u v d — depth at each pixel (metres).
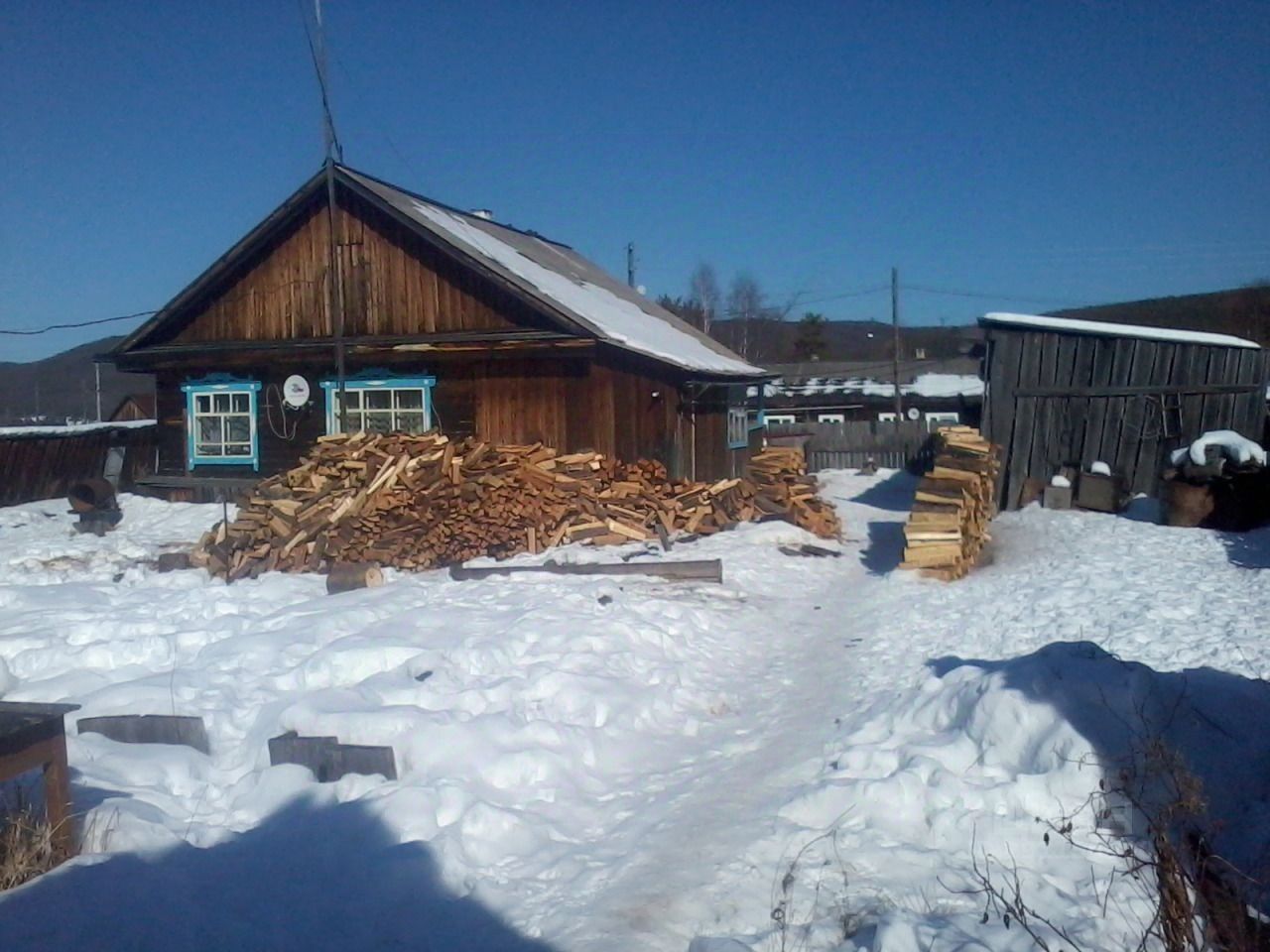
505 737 6.73
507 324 18.61
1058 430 18.64
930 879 5.06
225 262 19.98
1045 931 4.50
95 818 5.48
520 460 14.52
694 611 10.77
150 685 8.02
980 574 13.78
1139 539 14.86
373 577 11.95
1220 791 5.54
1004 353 18.91
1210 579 11.90
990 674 6.53
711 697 8.45
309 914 4.92
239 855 5.51
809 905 4.90
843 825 5.65
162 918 4.63
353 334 19.58
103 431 24.91
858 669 9.13
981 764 5.99
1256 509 15.23
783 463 20.06
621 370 18.56
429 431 16.50
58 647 9.30
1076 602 11.16
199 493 21.00
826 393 40.69
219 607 11.00
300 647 9.05
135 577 13.66
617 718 7.45
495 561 13.59
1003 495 18.88
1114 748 5.68
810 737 7.25
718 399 22.78
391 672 8.01
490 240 22.20
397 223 19.23
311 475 14.52
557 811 6.13
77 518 20.66
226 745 7.19
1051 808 5.49
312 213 19.83
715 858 5.42
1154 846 4.84
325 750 6.50
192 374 21.11
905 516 20.92
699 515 15.71
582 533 14.33
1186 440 17.94
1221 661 8.58
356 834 5.63
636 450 18.89
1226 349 17.77
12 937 4.33
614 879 5.27
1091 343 18.42
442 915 4.97
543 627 9.09
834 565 14.71
